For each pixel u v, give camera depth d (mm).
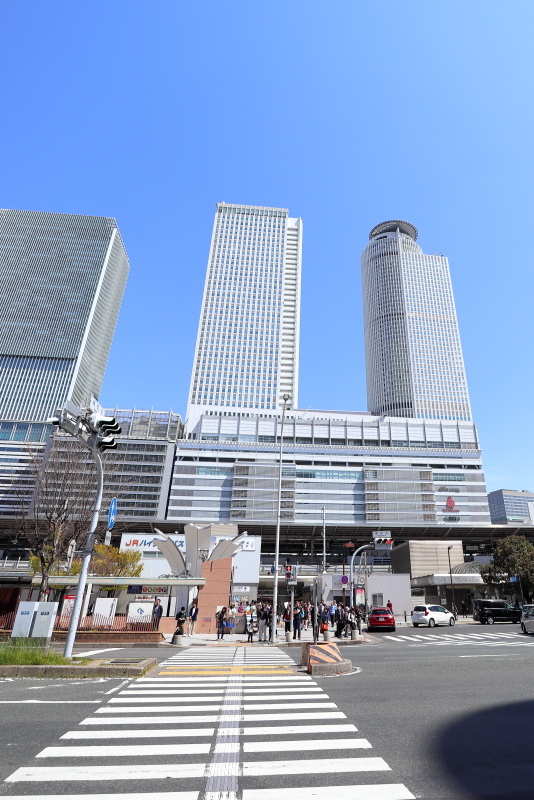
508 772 4707
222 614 24609
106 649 18641
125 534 53906
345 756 5160
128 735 5871
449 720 6758
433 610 35875
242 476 113188
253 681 10047
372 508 112625
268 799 4055
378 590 49562
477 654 16078
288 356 168625
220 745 5516
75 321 159125
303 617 34562
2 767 4719
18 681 9672
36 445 82312
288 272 180750
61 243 173250
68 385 147000
